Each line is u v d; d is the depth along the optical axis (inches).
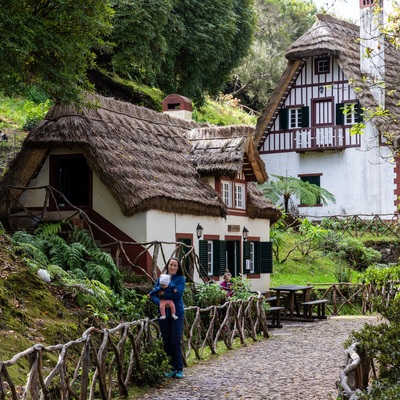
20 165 682.8
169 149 765.9
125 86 1238.9
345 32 1332.4
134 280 631.2
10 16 481.1
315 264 1063.0
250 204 855.1
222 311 649.6
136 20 1055.6
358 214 1233.4
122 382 383.2
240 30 1366.9
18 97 1143.6
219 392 390.0
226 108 1713.8
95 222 669.9
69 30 533.6
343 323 764.6
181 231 706.2
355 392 283.6
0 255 488.1
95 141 654.5
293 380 420.8
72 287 501.0
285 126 1344.7
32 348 305.3
